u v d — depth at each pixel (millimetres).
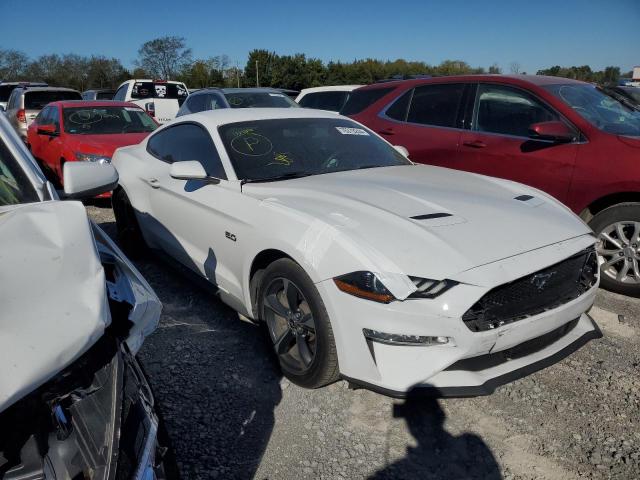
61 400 1374
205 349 3439
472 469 2443
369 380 2537
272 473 2402
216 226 3527
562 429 2705
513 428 2717
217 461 2461
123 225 5078
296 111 4484
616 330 3742
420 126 5863
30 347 1267
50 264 1468
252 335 3631
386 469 2436
